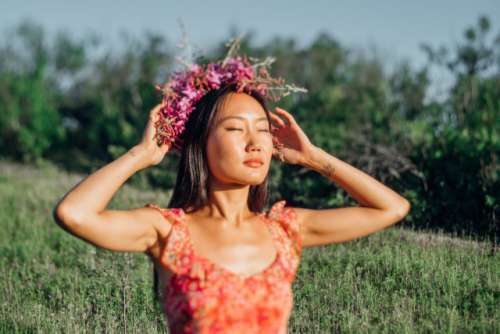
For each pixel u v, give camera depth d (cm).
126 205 952
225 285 265
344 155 935
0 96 2223
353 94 1584
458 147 774
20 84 2253
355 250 602
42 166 1794
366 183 294
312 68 2025
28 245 806
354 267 559
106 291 597
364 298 497
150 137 287
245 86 300
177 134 300
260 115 289
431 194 712
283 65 2086
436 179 737
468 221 638
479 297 446
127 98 1912
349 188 298
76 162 1816
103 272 634
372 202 293
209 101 295
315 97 1430
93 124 1997
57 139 2112
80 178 1416
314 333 466
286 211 298
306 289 530
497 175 675
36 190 1198
